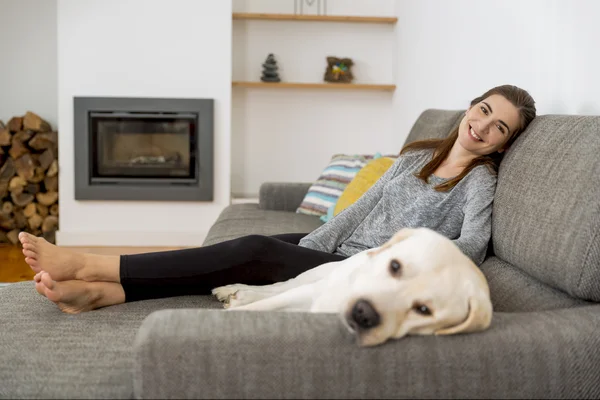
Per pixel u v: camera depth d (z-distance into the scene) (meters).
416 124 3.09
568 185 1.49
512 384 1.16
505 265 1.72
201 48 4.68
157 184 4.73
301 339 1.14
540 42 2.41
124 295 1.68
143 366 1.13
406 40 4.68
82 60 4.62
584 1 2.06
